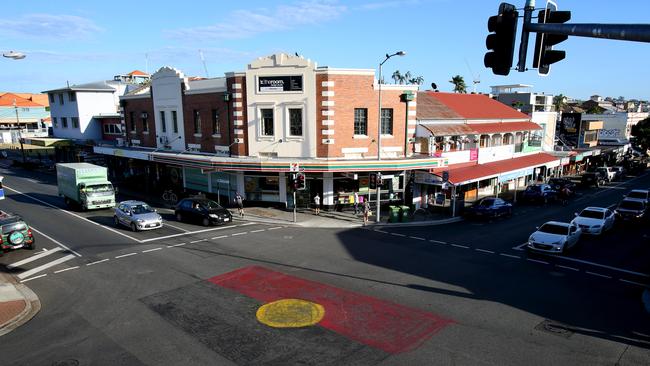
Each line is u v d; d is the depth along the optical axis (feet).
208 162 104.27
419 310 47.16
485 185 137.28
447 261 66.39
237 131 106.32
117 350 38.60
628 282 57.67
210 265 63.00
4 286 55.93
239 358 37.06
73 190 107.14
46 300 51.03
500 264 65.26
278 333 41.73
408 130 107.14
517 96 194.39
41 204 116.57
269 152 104.37
